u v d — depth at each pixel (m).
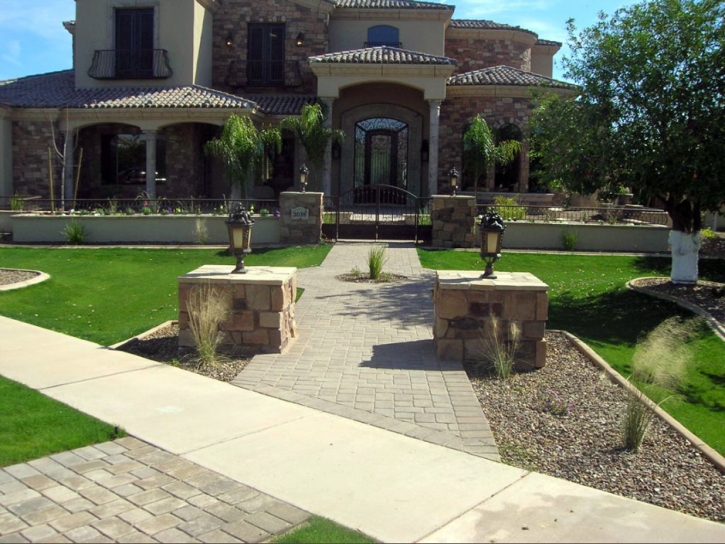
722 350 9.91
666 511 4.70
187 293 8.60
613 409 6.86
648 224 19.58
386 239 19.69
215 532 4.23
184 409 6.53
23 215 20.00
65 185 25.55
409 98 27.16
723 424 7.42
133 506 4.55
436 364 8.25
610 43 12.62
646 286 13.83
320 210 19.11
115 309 12.11
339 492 4.83
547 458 5.64
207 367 8.03
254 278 8.62
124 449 5.52
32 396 6.75
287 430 6.02
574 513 4.62
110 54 26.88
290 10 28.00
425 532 4.30
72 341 9.26
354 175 27.59
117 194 27.39
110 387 7.18
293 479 5.02
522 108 26.03
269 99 27.53
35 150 25.89
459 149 26.56
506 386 7.57
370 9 28.64
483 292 8.28
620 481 5.24
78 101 25.25
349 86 26.69
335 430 6.04
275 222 19.38
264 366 8.05
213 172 28.45
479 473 5.21
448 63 24.33
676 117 12.16
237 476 5.05
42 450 5.41
